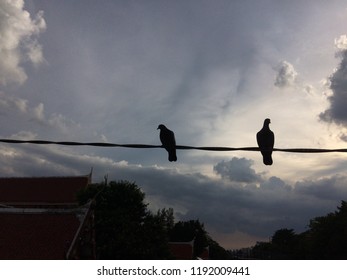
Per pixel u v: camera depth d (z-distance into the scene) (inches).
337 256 2578.7
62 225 1165.1
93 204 1245.7
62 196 2691.9
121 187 1662.2
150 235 1557.6
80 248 1170.6
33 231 1145.4
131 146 330.0
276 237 5206.7
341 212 2647.6
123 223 1514.5
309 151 321.7
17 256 1039.0
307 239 3230.8
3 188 2822.3
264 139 391.9
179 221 3946.9
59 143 328.2
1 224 1181.1
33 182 2844.5
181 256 2878.9
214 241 4586.6
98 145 330.3
